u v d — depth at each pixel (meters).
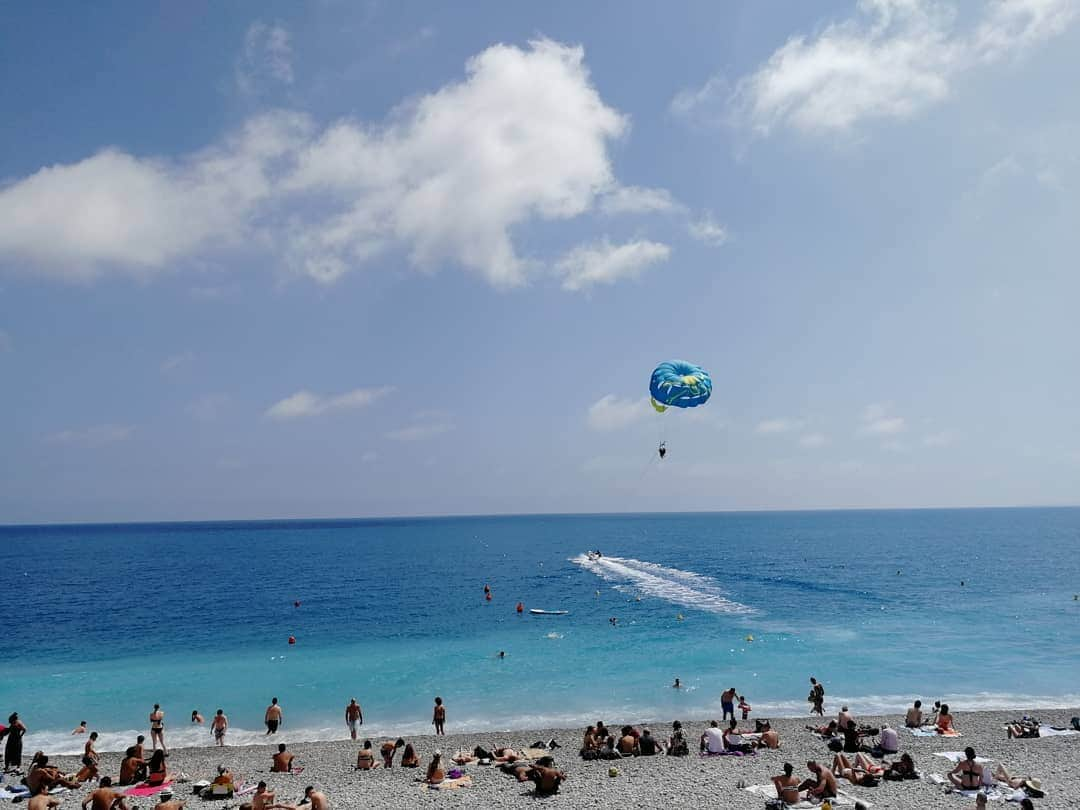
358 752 25.84
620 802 19.11
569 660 42.56
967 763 19.92
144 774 22.66
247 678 40.19
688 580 88.19
